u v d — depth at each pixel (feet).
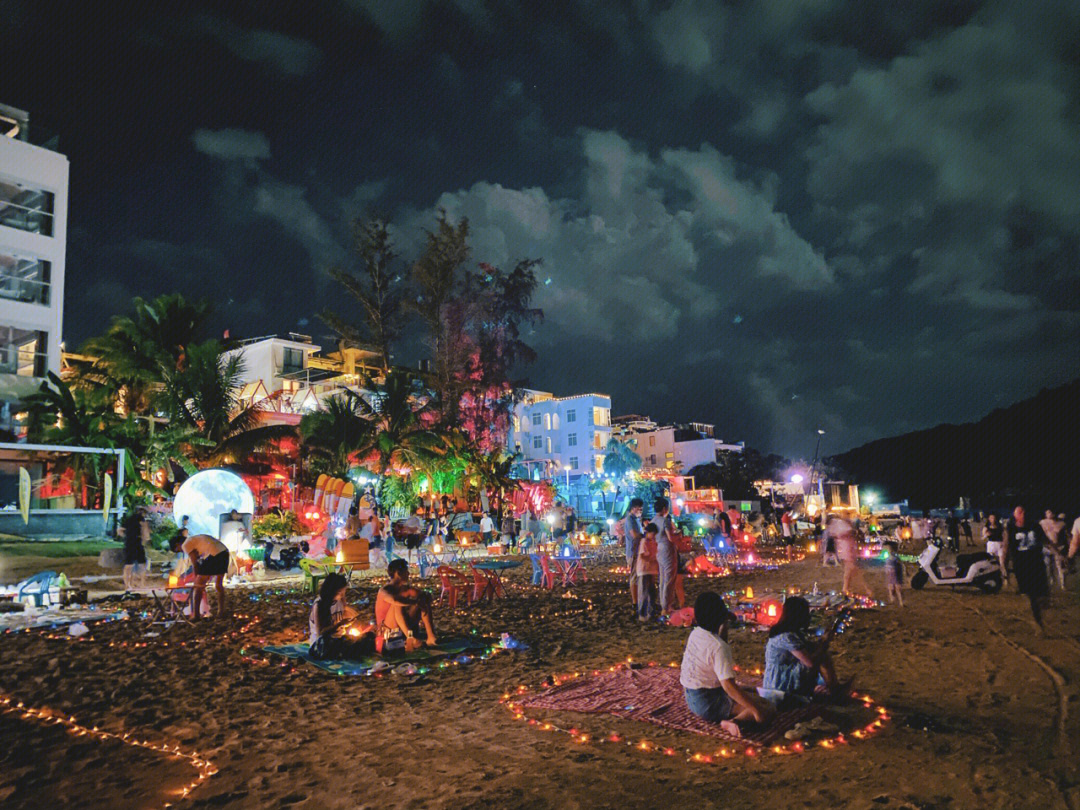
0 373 95.96
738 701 19.76
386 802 15.43
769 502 196.65
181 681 26.55
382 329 141.90
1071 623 36.94
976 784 15.81
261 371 172.04
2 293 97.81
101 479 83.92
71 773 17.56
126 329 96.37
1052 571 53.67
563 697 23.21
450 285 148.77
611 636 35.40
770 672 22.45
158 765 18.07
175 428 90.17
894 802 14.88
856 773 16.57
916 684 24.95
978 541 119.65
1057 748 18.10
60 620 39.88
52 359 100.12
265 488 111.96
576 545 99.45
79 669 28.66
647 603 40.47
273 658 30.37
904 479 327.67
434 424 135.54
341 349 181.68
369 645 30.42
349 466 114.52
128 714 22.45
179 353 99.55
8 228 97.66
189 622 40.40
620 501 214.28
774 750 18.17
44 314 99.81
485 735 19.89
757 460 273.13
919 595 48.78
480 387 149.18
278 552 74.43
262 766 17.88
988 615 39.75
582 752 18.30
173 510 75.20
